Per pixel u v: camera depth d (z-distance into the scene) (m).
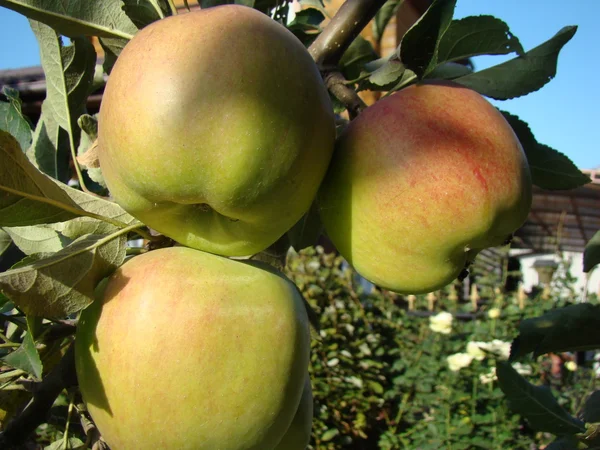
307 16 0.30
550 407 0.23
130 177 0.17
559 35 0.23
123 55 0.18
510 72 0.24
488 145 0.20
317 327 0.24
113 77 0.17
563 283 1.26
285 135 0.17
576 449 0.22
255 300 0.18
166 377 0.16
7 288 0.16
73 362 0.19
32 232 0.22
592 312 0.22
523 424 0.86
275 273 0.20
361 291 1.14
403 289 0.21
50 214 0.18
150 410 0.16
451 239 0.19
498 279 1.29
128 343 0.17
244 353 0.17
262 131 0.16
